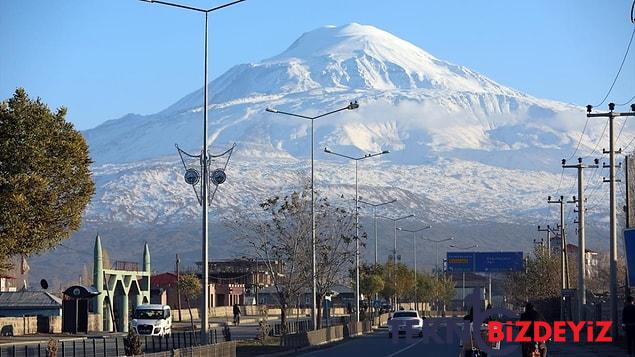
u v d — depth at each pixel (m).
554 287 145.25
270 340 77.88
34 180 67.38
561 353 63.22
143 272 130.25
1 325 92.62
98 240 113.00
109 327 113.94
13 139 68.50
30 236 68.75
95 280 111.81
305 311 163.62
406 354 65.44
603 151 92.94
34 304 108.06
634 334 56.94
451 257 176.88
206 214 58.44
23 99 69.56
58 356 62.22
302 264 90.31
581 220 92.44
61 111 71.12
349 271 117.00
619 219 148.12
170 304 165.12
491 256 176.12
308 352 68.94
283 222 91.69
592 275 176.12
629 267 66.81
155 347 65.25
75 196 71.44
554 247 191.12
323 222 95.31
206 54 60.12
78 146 71.25
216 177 60.78
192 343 65.88
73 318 100.88
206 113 60.00
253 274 192.38
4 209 66.38
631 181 93.12
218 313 162.50
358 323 102.12
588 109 74.81
